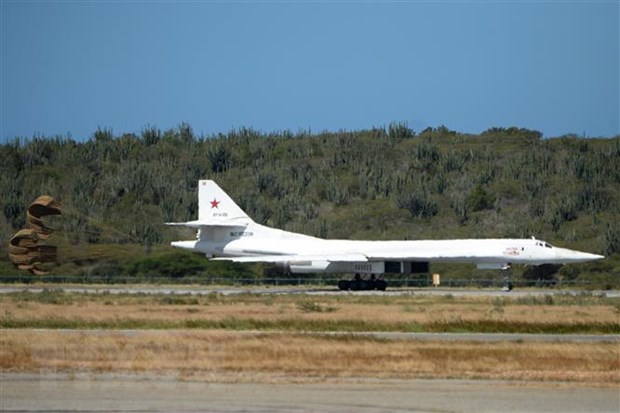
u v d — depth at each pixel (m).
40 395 78.12
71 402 75.44
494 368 91.44
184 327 127.06
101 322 130.25
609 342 111.44
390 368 90.75
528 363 94.25
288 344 105.56
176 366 91.19
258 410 72.88
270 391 80.19
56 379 85.12
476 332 125.25
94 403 75.12
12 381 84.19
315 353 98.44
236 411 72.50
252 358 95.38
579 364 94.00
